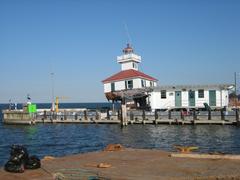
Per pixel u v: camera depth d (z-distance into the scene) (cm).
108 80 6812
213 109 5809
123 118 5425
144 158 1394
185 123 5234
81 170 1155
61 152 3231
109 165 1225
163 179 1021
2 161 2720
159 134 4416
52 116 6531
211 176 1046
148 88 6134
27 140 4322
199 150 3048
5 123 6556
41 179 1041
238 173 1082
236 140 3703
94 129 5372
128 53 7256
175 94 6034
